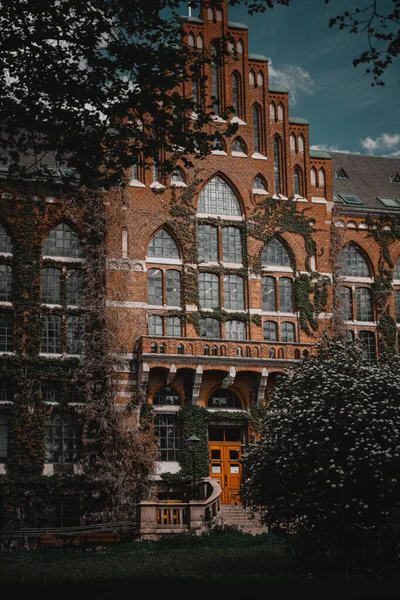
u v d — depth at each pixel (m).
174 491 47.38
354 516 25.72
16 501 45.41
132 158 25.06
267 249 52.66
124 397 47.59
